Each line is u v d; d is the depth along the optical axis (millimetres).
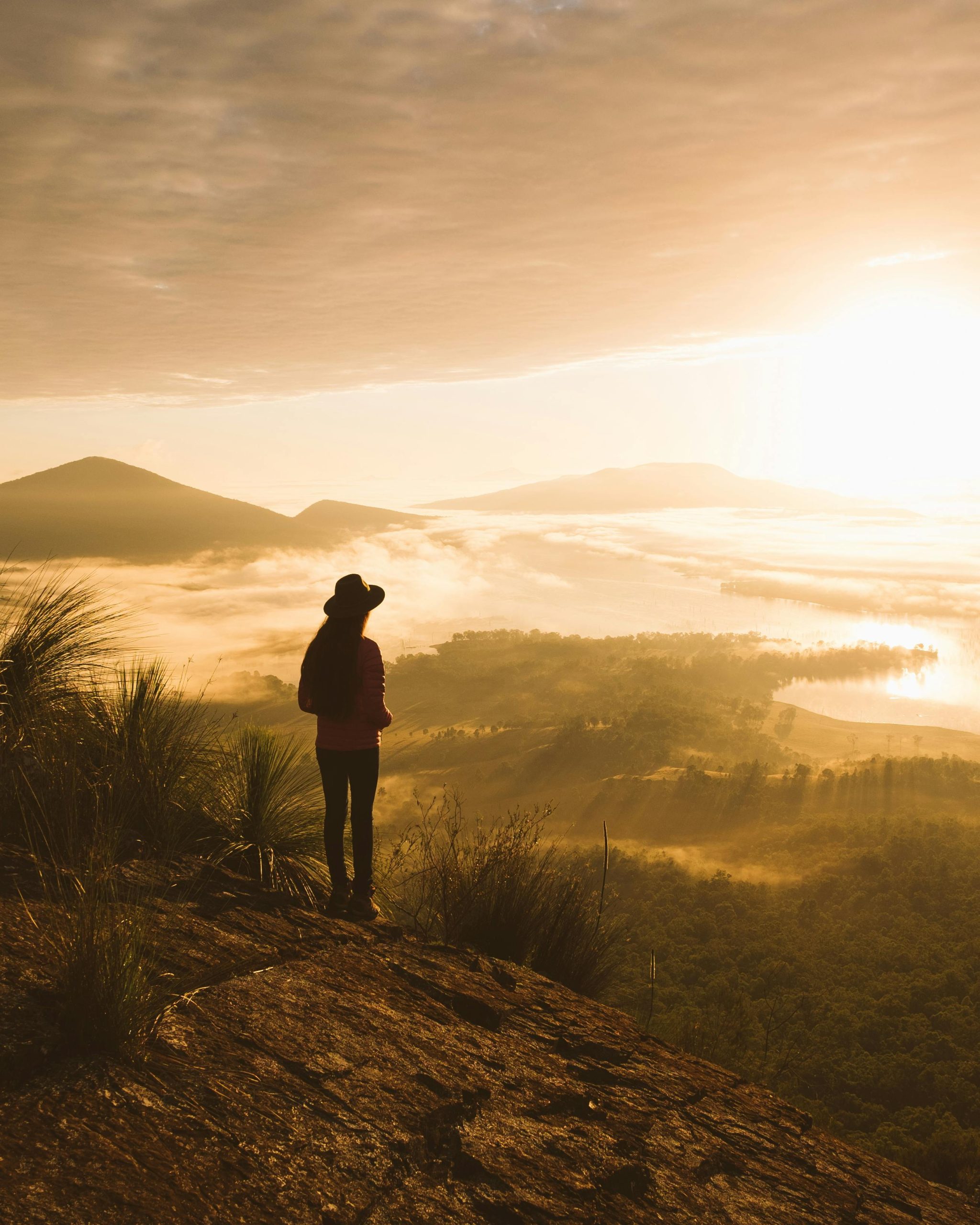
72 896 2912
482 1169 2154
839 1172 2770
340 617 3938
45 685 4285
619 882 87625
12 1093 1957
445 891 4203
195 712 4453
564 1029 3215
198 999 2607
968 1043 46781
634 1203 2227
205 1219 1715
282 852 4145
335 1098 2271
